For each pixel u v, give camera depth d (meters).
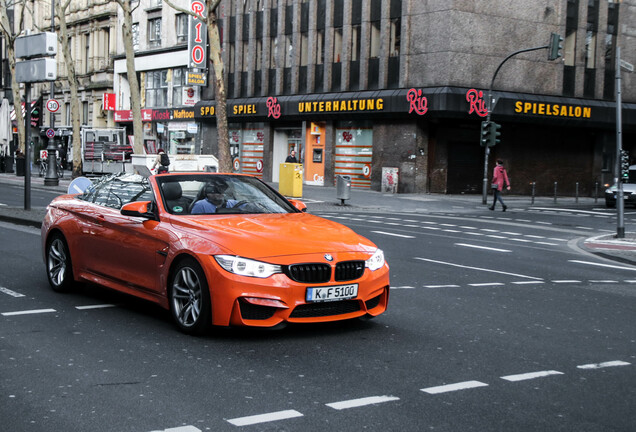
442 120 33.06
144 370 5.48
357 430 4.27
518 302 8.82
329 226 7.15
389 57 33.84
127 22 29.17
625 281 11.14
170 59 46.16
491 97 29.05
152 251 7.02
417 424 4.40
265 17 40.00
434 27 31.91
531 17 33.84
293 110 37.62
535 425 4.44
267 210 7.58
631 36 38.22
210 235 6.51
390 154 33.72
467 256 13.44
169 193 7.41
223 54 42.97
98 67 53.34
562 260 13.65
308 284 6.21
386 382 5.27
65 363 5.63
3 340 6.32
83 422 4.35
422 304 8.41
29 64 17.20
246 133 42.12
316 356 5.96
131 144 42.84
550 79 34.91
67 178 40.12
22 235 14.13
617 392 5.18
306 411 4.60
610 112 36.75
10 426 4.27
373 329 7.01
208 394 4.92
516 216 24.50
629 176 31.75
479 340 6.70
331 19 36.41
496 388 5.20
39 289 8.83
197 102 44.50
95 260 8.00
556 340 6.81
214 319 6.23
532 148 36.00
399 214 24.06
